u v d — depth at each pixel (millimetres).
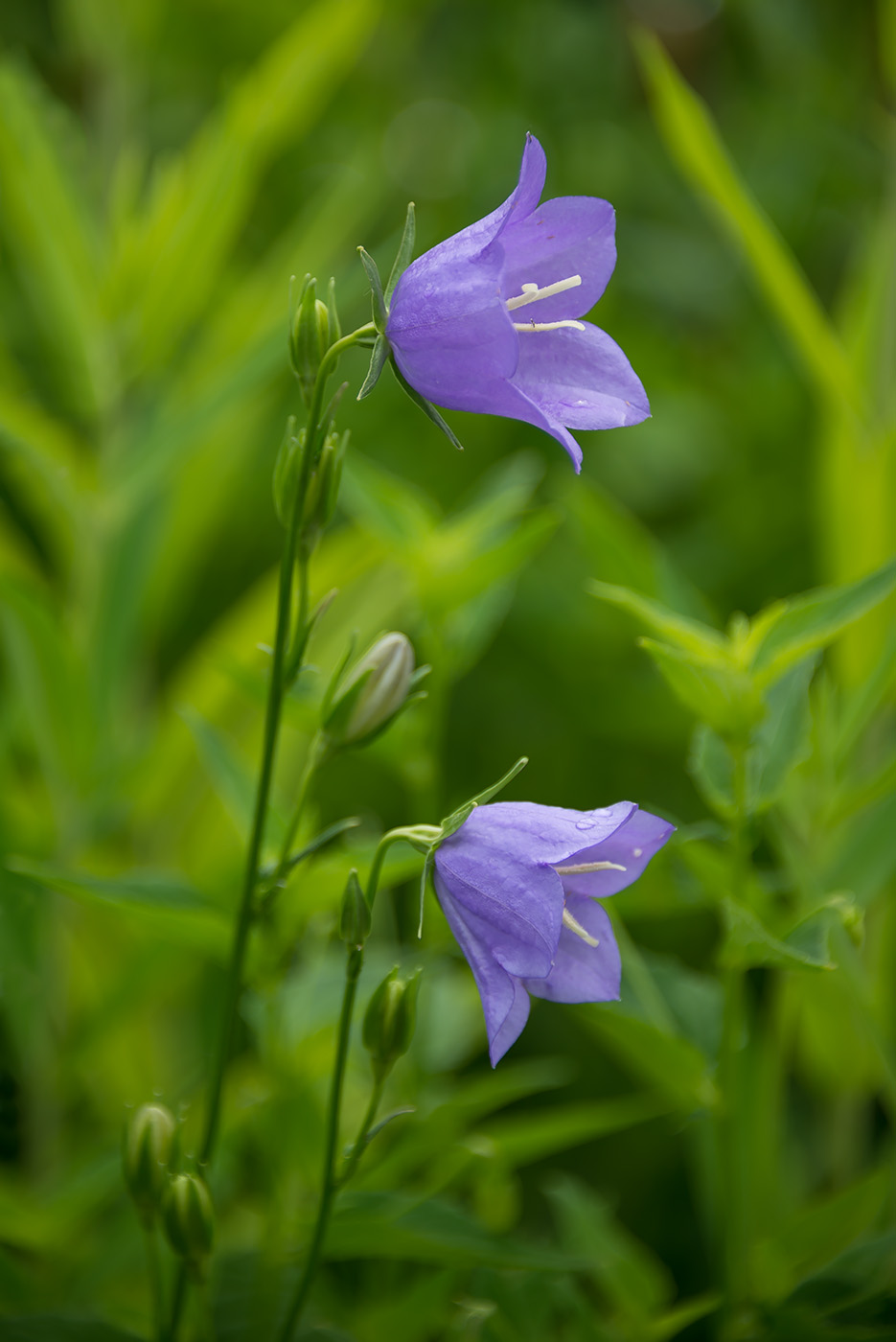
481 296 510
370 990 612
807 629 554
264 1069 603
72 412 766
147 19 758
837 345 636
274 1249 585
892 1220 615
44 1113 670
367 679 538
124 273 675
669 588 622
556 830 520
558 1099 737
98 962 694
